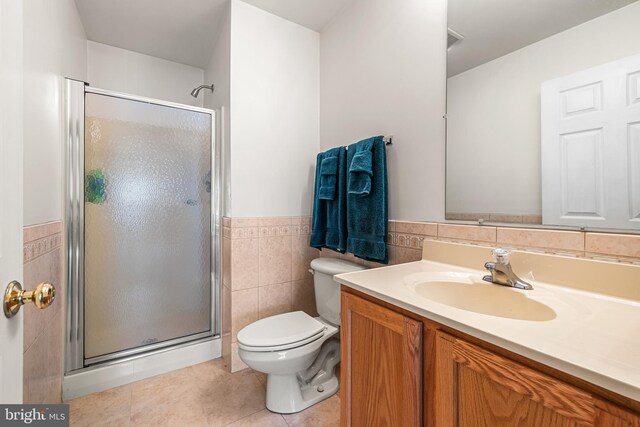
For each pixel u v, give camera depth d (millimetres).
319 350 1490
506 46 1027
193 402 1441
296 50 1958
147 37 2102
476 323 625
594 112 829
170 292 1801
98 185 1592
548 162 923
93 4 1749
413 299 779
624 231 777
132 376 1612
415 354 741
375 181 1423
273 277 1860
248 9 1764
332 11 1836
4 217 495
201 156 1881
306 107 2002
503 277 909
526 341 543
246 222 1763
